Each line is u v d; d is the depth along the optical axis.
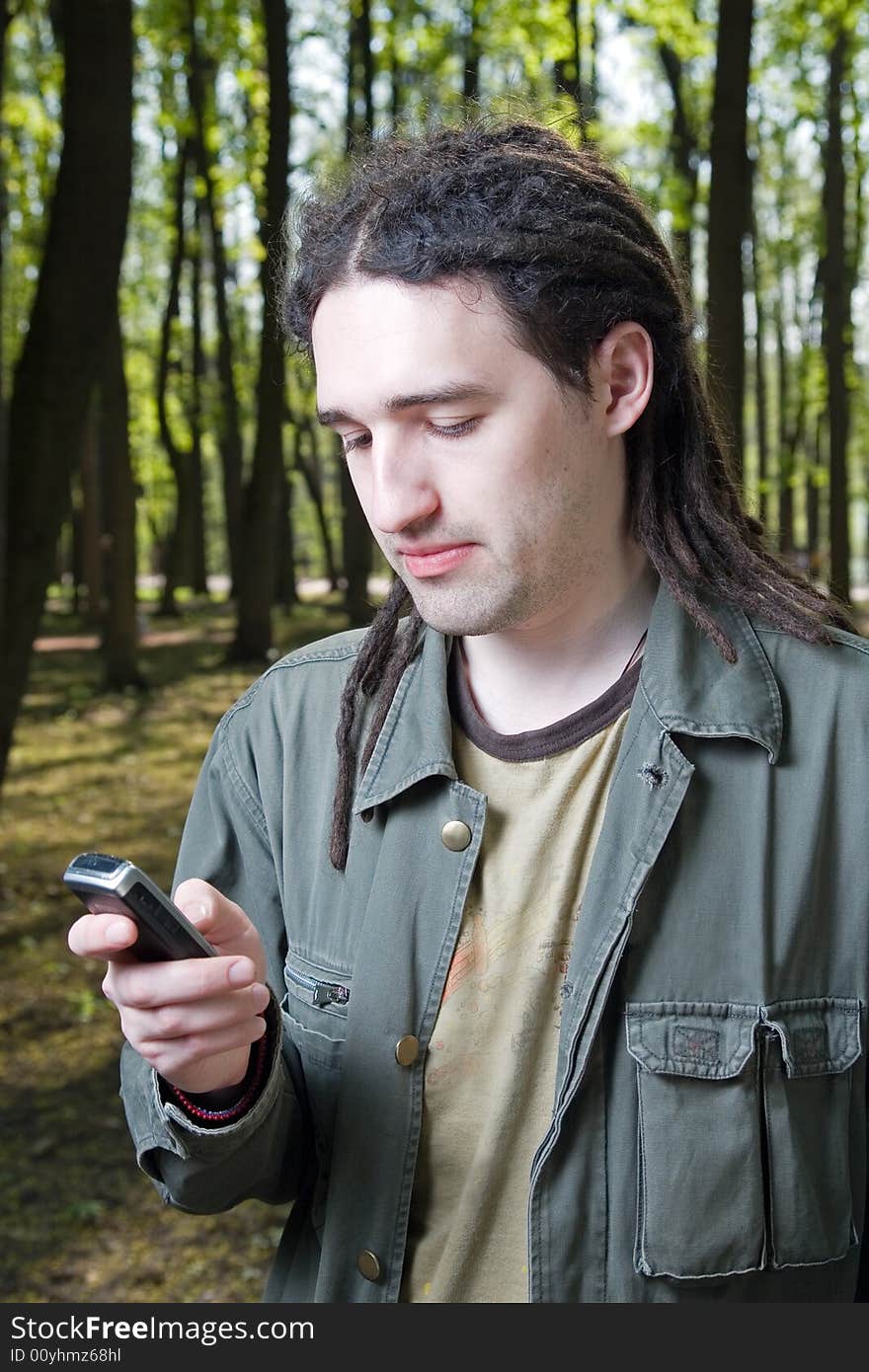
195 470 22.81
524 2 11.52
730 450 1.32
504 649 1.20
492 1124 1.14
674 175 14.70
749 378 26.78
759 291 22.11
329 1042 1.24
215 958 0.95
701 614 1.17
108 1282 3.20
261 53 14.02
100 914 0.96
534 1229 1.11
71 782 8.88
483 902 1.18
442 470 1.03
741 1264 1.10
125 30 4.63
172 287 18.56
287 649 14.98
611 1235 1.12
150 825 7.68
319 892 1.27
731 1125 1.10
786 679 1.19
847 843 1.15
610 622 1.19
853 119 16.42
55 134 14.59
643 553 1.23
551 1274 1.11
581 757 1.17
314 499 25.30
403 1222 1.16
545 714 1.20
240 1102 1.09
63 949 5.55
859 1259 1.20
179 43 15.10
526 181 1.05
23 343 4.79
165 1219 3.52
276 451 13.72
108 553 12.55
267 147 11.68
